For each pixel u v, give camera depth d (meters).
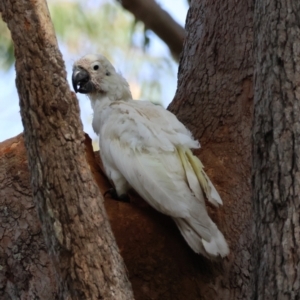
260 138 6.48
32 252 8.99
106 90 10.41
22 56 6.41
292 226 6.13
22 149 9.78
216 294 8.84
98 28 15.54
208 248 8.10
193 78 11.52
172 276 8.79
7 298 8.95
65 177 6.46
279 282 6.06
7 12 6.45
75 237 6.41
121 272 6.56
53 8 15.17
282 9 6.63
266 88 6.54
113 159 9.11
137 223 8.94
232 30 11.49
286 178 6.23
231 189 9.91
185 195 8.39
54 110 6.44
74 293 6.40
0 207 9.33
